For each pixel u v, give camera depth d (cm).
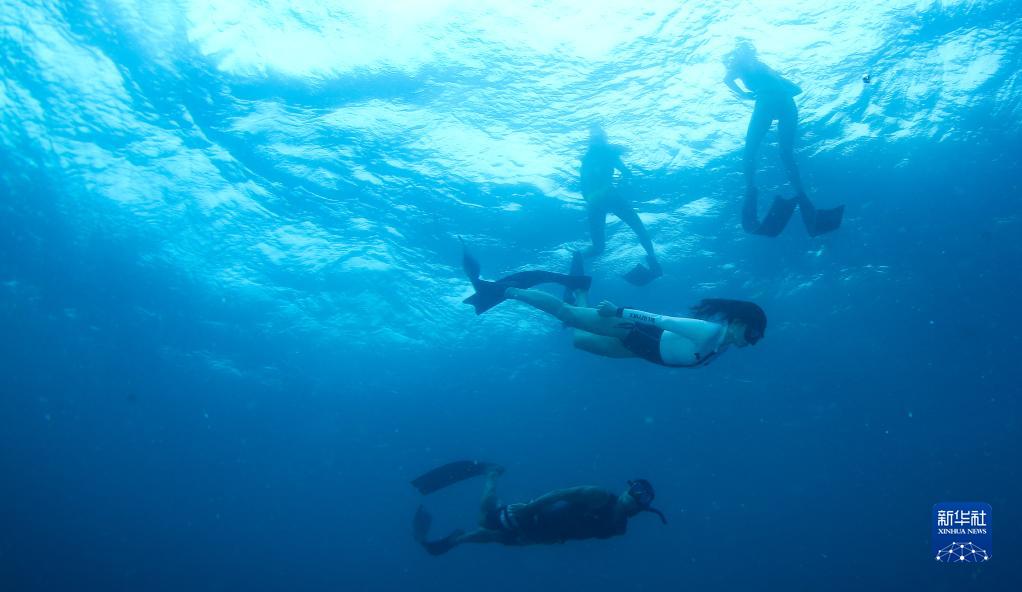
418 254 1816
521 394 2867
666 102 1341
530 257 1752
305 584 7594
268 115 1387
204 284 2117
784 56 1280
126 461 4188
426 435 3462
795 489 4425
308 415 3225
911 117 1425
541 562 5156
